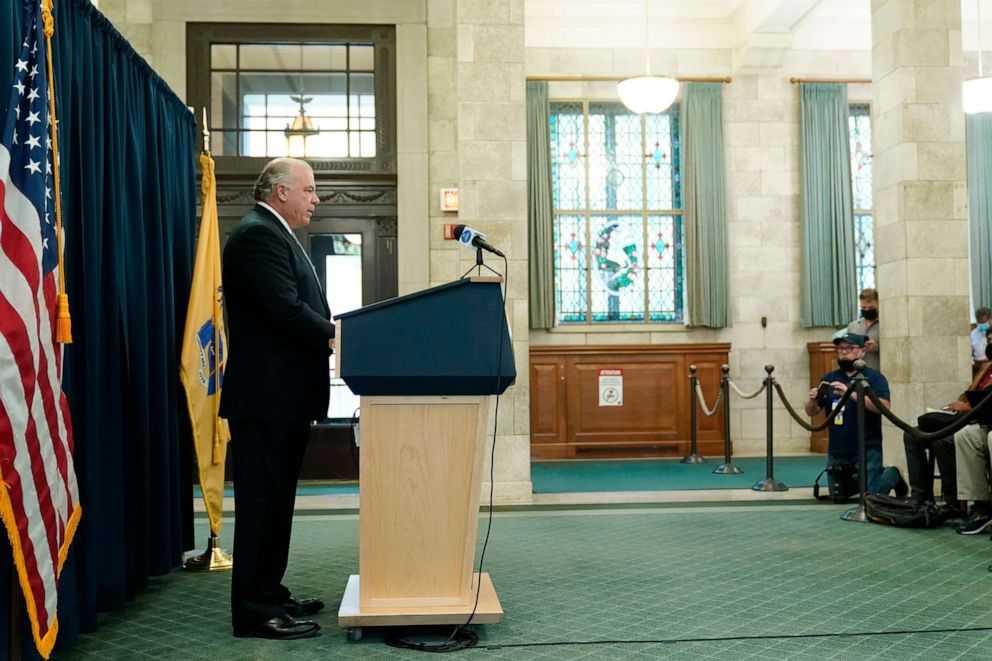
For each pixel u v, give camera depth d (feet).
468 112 25.44
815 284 38.68
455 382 10.91
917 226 24.56
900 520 19.89
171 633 11.83
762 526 20.18
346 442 28.17
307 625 11.65
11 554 9.36
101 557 12.62
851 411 23.75
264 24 27.58
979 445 19.30
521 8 25.58
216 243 16.67
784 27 37.19
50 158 10.09
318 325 11.45
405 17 27.63
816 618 12.42
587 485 28.27
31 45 9.71
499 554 17.04
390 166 28.12
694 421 34.91
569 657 10.67
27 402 9.02
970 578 14.94
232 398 11.55
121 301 13.25
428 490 11.45
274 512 11.73
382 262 28.25
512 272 25.31
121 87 13.58
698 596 13.69
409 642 11.04
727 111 39.24
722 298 38.37
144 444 13.97
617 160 39.70
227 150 27.86
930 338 24.40
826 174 38.91
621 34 39.14
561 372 36.52
